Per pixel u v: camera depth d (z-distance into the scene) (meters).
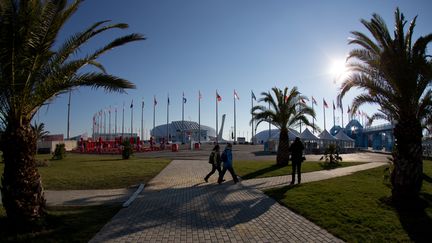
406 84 8.88
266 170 18.03
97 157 35.06
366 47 10.20
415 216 7.44
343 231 6.40
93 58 7.53
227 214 8.05
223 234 6.41
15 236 6.16
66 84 6.96
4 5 6.08
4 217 7.62
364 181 13.17
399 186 8.67
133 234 6.39
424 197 9.72
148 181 14.48
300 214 7.88
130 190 12.38
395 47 9.12
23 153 6.55
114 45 7.64
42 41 6.64
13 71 6.34
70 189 12.72
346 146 53.00
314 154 42.03
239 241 5.99
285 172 17.05
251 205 9.03
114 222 7.28
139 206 9.13
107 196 11.02
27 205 6.51
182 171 18.36
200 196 10.61
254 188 11.99
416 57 8.98
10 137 6.46
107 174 16.81
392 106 9.68
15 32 6.14
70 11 6.98
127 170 18.81
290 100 21.62
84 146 57.25
